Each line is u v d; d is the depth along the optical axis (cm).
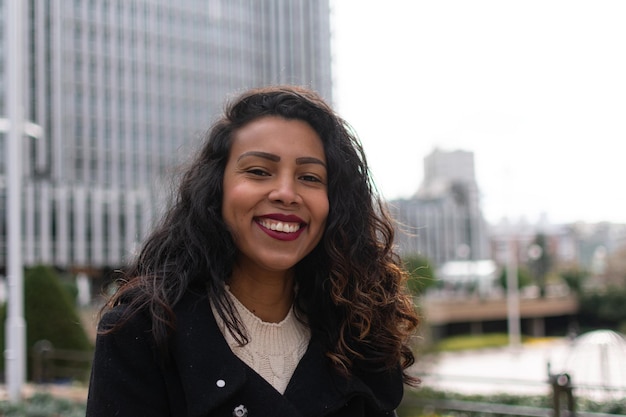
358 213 153
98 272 4991
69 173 5109
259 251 140
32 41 5012
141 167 5466
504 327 4006
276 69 6619
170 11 5816
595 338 1102
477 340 3497
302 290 157
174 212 152
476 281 4984
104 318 134
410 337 171
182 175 157
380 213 166
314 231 145
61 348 1090
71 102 5178
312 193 144
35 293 1088
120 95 5438
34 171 4897
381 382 156
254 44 6475
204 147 151
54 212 4853
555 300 4019
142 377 131
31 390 927
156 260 144
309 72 6775
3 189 4512
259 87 157
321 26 6969
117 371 129
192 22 5962
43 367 1011
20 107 899
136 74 5550
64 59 5162
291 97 147
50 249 4794
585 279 4300
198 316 136
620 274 4534
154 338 131
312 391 141
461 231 8175
